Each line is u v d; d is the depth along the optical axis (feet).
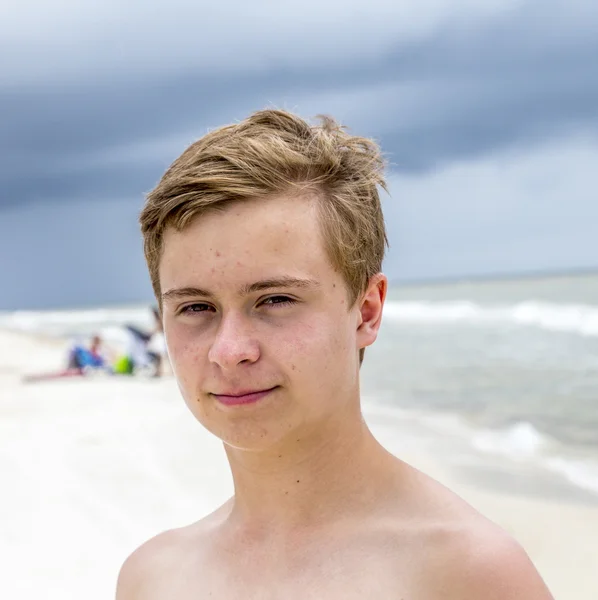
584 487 21.02
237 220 4.52
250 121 5.18
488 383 42.01
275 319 4.54
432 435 28.89
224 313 4.60
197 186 4.55
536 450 25.58
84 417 33.83
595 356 51.60
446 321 98.17
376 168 5.44
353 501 4.91
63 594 15.24
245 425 4.61
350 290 4.82
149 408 35.19
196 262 4.59
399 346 69.00
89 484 22.47
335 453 4.90
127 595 5.92
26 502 20.97
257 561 5.10
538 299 133.08
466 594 4.26
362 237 4.97
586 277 258.16
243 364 4.51
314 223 4.62
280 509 5.07
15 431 31.42
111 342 82.89
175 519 19.10
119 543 17.69
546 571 15.88
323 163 4.79
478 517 4.66
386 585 4.46
